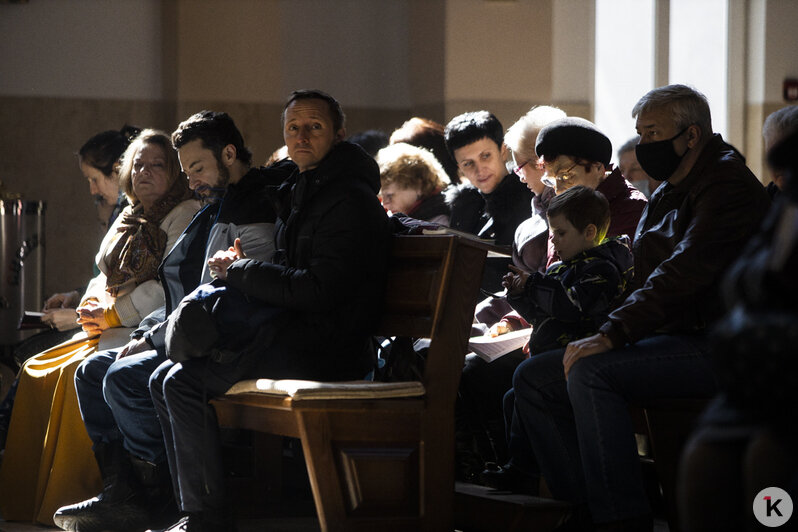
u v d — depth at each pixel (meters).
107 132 9.63
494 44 12.77
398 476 5.46
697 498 3.46
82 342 8.22
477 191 8.45
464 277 5.75
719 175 5.57
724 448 3.41
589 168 6.67
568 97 13.16
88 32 12.53
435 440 5.55
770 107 13.71
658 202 5.95
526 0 12.84
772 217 3.40
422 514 5.49
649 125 5.78
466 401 6.90
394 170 8.45
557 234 5.95
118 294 7.80
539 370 5.77
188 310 5.79
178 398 5.88
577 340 5.74
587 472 5.36
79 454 7.29
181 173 8.00
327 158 6.13
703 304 5.56
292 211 6.14
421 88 13.23
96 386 7.02
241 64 12.72
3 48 12.31
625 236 6.09
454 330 5.69
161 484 6.94
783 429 3.27
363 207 5.91
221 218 6.88
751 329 3.28
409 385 5.55
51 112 12.44
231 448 7.11
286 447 7.43
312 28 13.12
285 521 7.11
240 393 5.76
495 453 6.88
